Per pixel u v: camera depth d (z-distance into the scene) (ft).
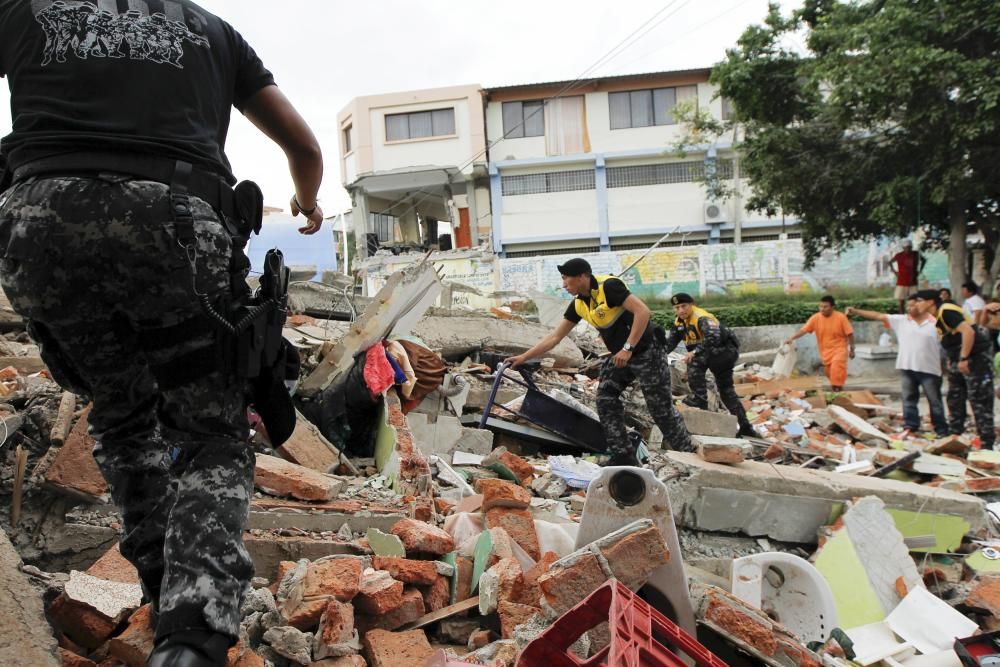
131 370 7.30
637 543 9.04
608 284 19.99
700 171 106.22
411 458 15.57
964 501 15.43
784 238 101.55
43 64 6.52
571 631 7.55
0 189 6.79
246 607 9.38
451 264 88.69
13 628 7.69
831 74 53.57
